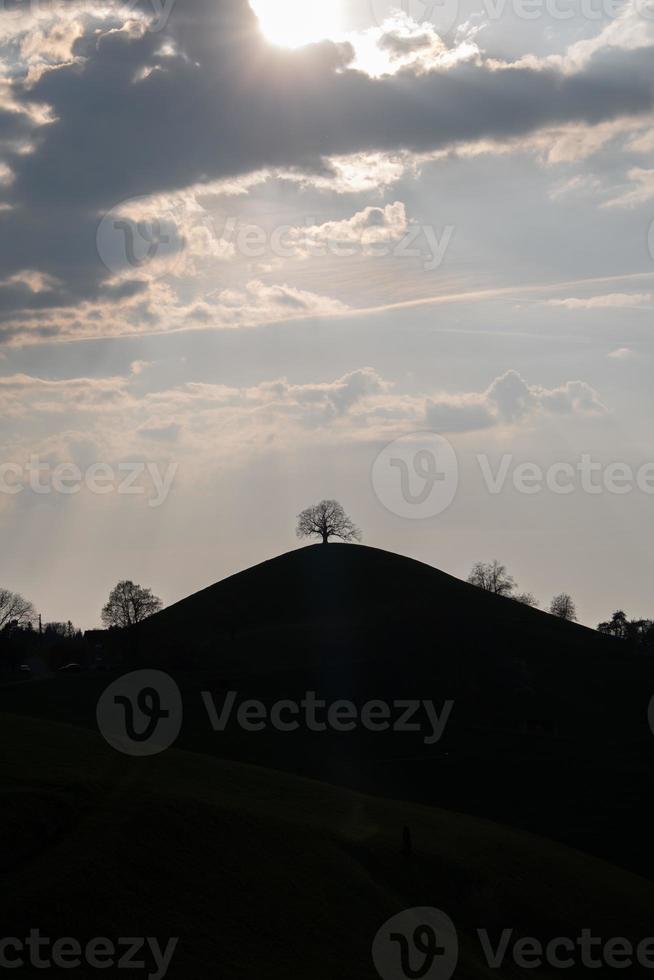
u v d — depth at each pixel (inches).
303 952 1850.4
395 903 2162.9
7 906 1749.5
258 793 2733.8
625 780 4069.9
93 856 1948.8
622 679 5713.6
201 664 5802.2
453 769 4138.8
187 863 2033.7
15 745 2709.2
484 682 5521.7
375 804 2984.7
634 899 2603.3
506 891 2411.4
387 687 5349.4
